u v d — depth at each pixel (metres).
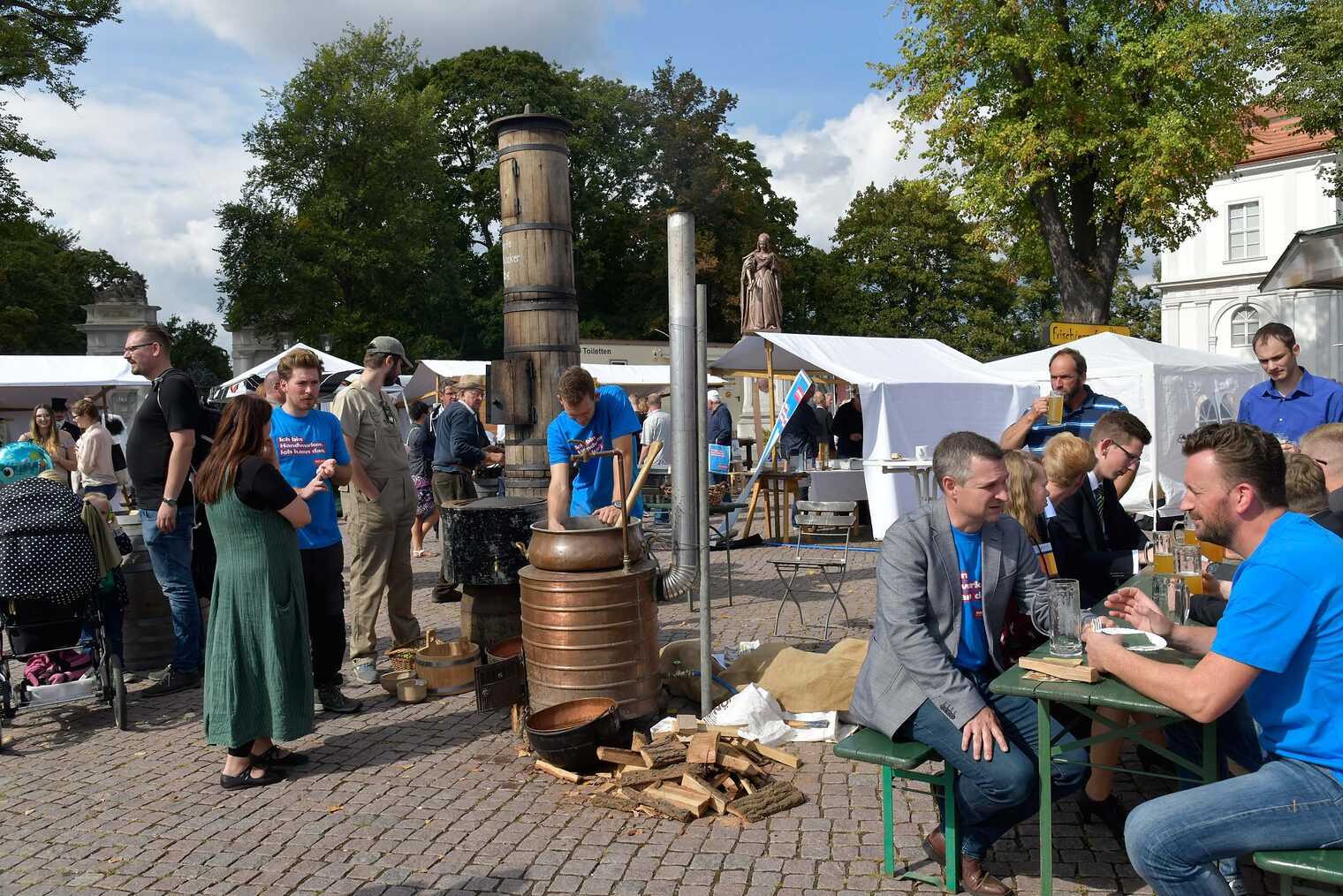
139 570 6.61
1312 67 20.28
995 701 3.48
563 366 6.84
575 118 45.66
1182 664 2.92
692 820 3.98
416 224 38.41
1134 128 20.55
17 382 13.42
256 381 17.98
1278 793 2.45
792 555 11.23
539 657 4.75
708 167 44.56
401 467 6.39
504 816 4.09
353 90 37.66
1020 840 3.68
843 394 20.31
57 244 50.09
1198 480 2.64
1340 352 36.25
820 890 3.36
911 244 48.38
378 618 8.34
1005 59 21.23
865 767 4.50
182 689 6.29
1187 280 39.50
